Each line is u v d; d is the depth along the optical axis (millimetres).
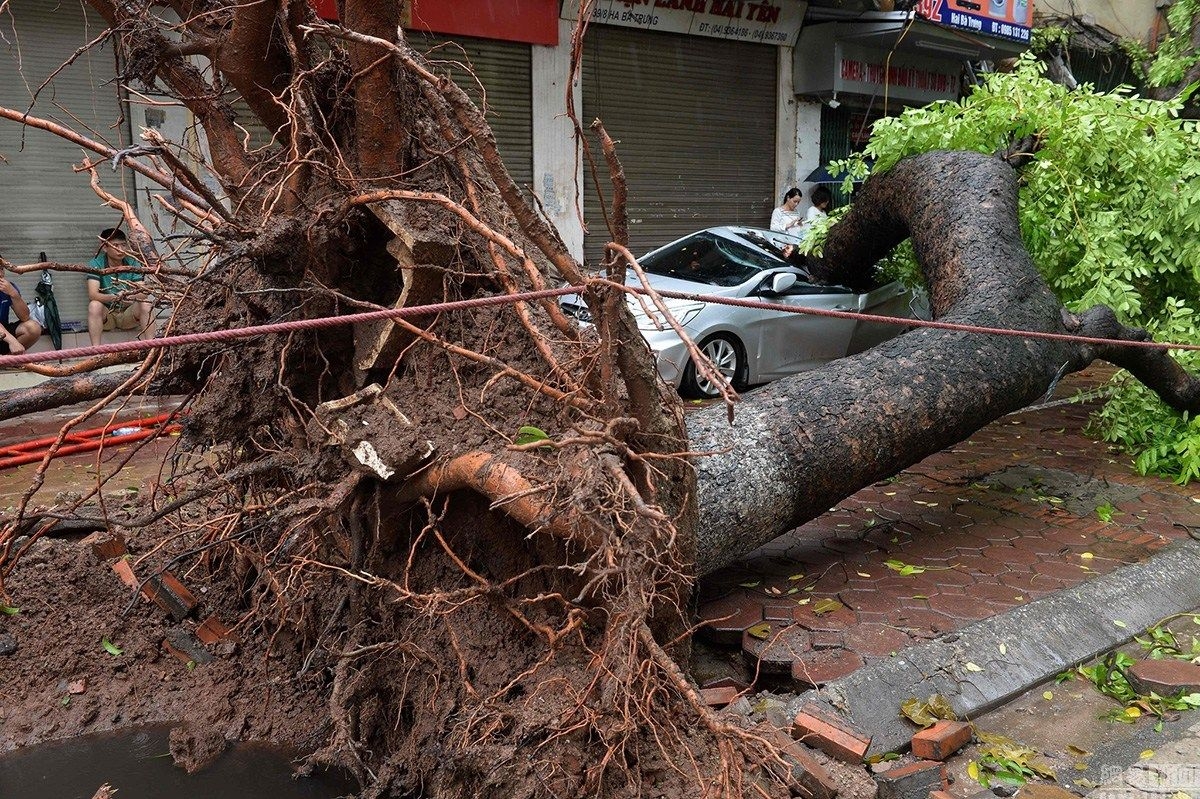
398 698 3311
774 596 4410
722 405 4418
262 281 3504
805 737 3266
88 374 3941
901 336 5234
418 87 3533
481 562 3305
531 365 3402
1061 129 6883
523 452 3031
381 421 3178
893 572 4715
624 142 13742
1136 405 6949
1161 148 6730
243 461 3928
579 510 2732
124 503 5117
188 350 3570
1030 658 3830
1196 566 4812
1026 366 5277
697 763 2908
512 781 2752
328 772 3301
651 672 2848
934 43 15766
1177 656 3971
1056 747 3340
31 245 9492
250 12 3494
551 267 3686
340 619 3582
